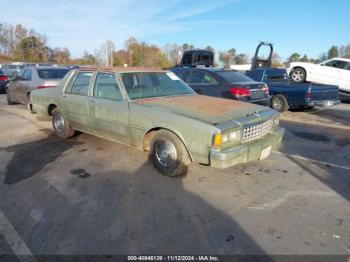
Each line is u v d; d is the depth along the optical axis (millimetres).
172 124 3738
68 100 5383
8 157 4855
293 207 3338
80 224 2963
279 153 5242
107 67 4965
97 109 4770
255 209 3285
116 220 3039
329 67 12695
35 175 4137
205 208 3297
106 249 2605
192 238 2766
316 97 9211
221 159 3379
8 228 2893
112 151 5160
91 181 3955
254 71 10930
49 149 5289
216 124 3469
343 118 8953
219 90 7484
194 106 4066
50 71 9328
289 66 13859
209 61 15281
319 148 5586
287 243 2709
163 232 2850
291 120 8500
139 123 4129
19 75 10008
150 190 3711
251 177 4137
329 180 4078
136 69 4891
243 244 2689
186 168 4023
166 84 5047
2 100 12125
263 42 13953
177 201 3443
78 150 5227
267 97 8156
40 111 6367
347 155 5184
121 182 3930
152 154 4191
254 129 3811
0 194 3570
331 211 3258
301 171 4391
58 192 3637
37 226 2926
